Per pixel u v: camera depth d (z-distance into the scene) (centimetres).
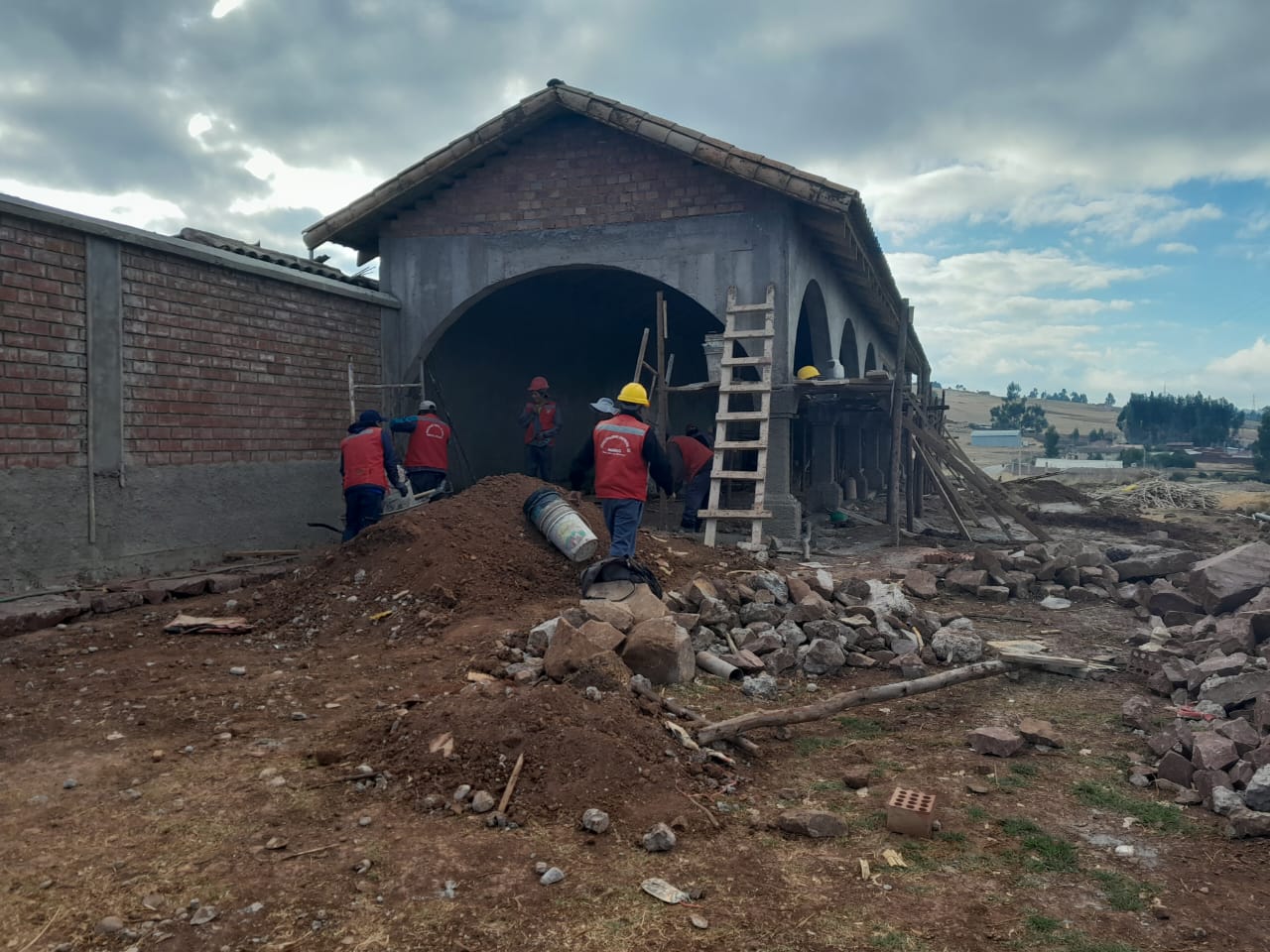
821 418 1567
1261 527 1599
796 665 584
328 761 393
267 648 603
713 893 297
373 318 1187
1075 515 1670
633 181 1156
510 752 381
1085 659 620
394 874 302
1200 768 401
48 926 269
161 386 857
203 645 609
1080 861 330
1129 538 1354
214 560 916
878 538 1266
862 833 350
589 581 627
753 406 1122
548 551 739
